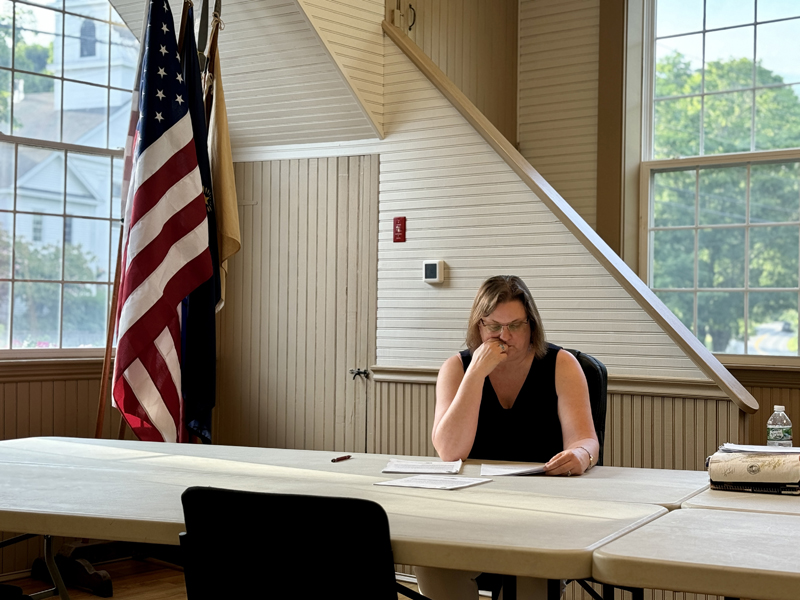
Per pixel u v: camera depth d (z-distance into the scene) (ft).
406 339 13.19
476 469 6.88
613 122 15.70
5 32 13.07
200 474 6.51
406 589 4.92
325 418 13.83
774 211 14.66
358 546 4.18
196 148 12.09
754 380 13.88
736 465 5.86
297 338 14.10
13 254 13.09
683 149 15.58
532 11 16.81
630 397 11.32
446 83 12.79
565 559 4.07
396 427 13.23
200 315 12.16
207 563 4.48
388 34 13.32
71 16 13.83
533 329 7.73
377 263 13.44
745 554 3.99
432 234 12.97
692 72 15.53
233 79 13.74
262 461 7.20
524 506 5.26
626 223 15.62
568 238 11.89
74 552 12.37
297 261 14.12
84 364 13.44
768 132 14.83
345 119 13.38
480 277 12.57
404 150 13.23
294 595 4.33
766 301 14.58
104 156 14.26
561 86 16.44
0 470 6.71
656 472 6.75
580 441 7.14
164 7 11.68
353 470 6.73
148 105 11.35
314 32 12.43
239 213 14.64
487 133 12.41
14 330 13.08
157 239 11.09
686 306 15.29
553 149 16.48
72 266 13.82
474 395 7.39
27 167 13.28
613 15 15.75
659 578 3.86
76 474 6.52
